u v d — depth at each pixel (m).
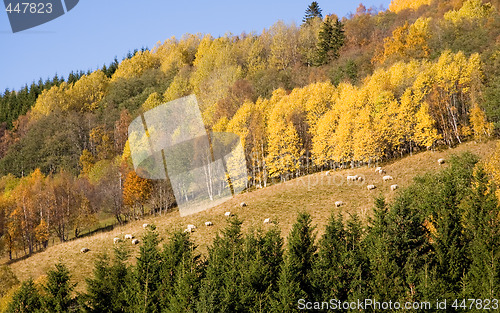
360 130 57.88
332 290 26.89
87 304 31.19
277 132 57.44
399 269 26.41
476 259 25.47
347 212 43.97
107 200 67.75
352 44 113.38
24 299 30.25
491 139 55.56
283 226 43.62
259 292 27.12
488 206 27.86
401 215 28.92
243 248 31.23
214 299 25.59
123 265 31.89
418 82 65.06
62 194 69.19
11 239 61.12
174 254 30.50
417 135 58.44
